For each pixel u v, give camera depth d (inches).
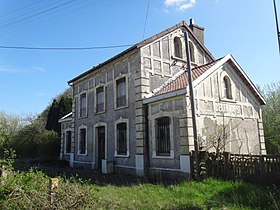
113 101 593.3
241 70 538.9
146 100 488.4
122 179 452.4
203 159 387.9
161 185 356.8
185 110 420.2
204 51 641.0
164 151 458.0
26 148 1072.2
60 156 868.0
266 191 276.8
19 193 203.8
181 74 567.5
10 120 1472.7
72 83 797.2
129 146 526.9
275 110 762.8
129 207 240.5
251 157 341.1
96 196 269.3
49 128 1171.3
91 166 659.4
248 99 563.5
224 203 245.1
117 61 586.6
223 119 489.7
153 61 532.4
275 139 649.6
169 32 566.9
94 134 660.7
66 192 216.8
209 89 477.7
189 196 283.9
